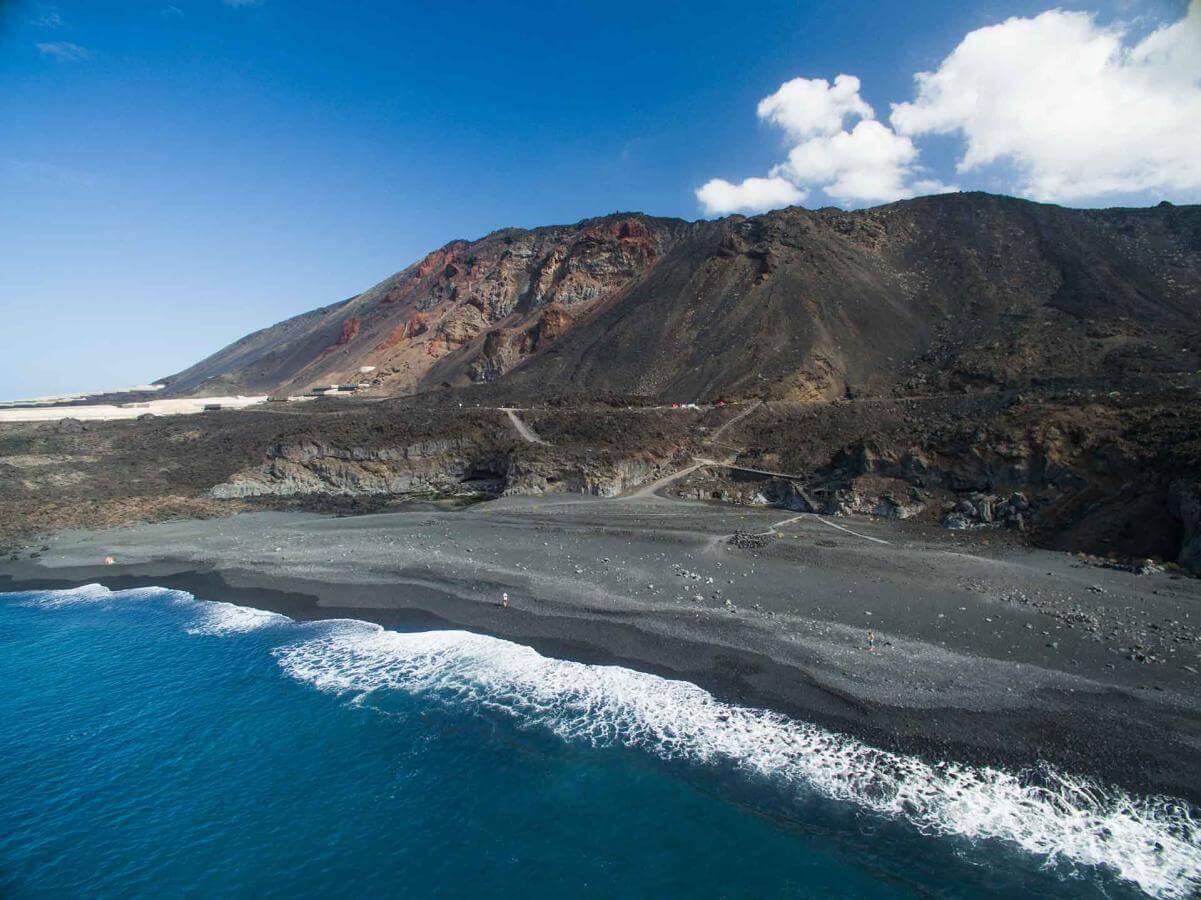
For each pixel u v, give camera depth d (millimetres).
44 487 66688
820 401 80312
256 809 21312
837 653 27109
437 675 28594
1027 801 19031
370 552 45062
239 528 54625
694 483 61281
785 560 38688
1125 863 16922
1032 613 29594
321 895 17891
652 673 27219
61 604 39750
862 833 18547
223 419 95375
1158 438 40969
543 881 17969
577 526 48875
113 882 18484
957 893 16453
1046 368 72438
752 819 19453
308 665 30375
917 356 88250
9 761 24141
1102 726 21594
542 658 29203
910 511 48344
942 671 25312
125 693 28672
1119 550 36438
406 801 21344
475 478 71062
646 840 19031
